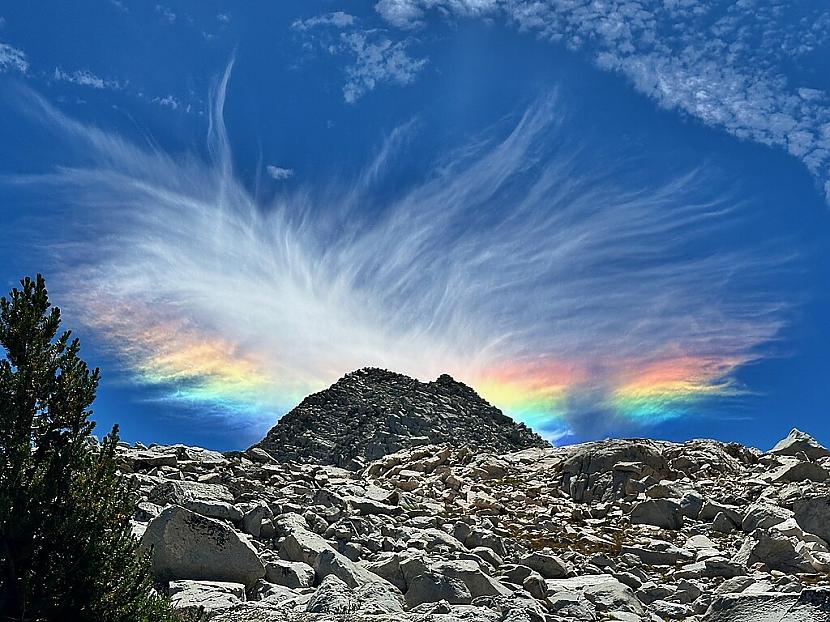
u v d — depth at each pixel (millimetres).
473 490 45969
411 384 91562
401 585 23812
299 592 22609
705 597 23359
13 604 15719
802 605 18078
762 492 41156
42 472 16312
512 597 21656
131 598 16531
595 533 35781
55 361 17547
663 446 55531
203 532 23234
